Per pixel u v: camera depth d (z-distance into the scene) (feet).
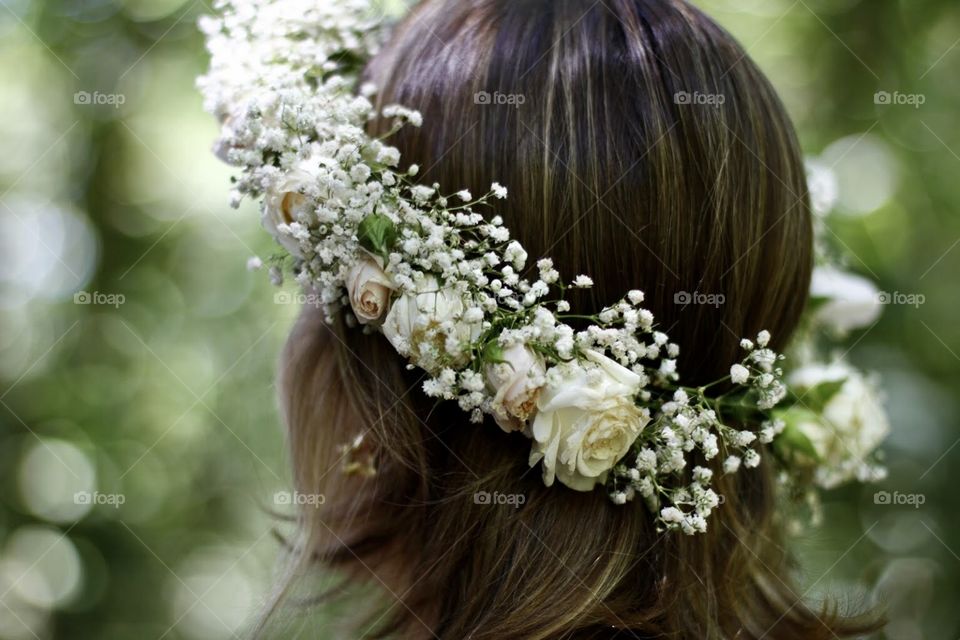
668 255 2.15
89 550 7.74
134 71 7.84
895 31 6.73
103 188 7.91
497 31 2.25
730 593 2.31
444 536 2.21
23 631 7.50
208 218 8.07
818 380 2.88
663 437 2.12
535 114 2.15
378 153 2.16
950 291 6.43
